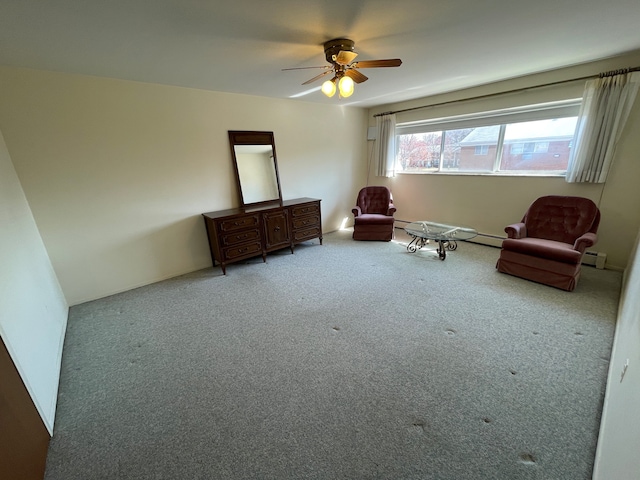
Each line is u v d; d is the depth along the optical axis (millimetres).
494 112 3840
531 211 3344
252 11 1641
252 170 3986
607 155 2998
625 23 1980
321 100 4363
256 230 3734
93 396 1735
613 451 1030
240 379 1824
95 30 1771
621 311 2191
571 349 1976
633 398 979
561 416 1488
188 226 3568
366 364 1915
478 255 3857
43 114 2479
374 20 1816
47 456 1378
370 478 1236
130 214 3104
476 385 1708
